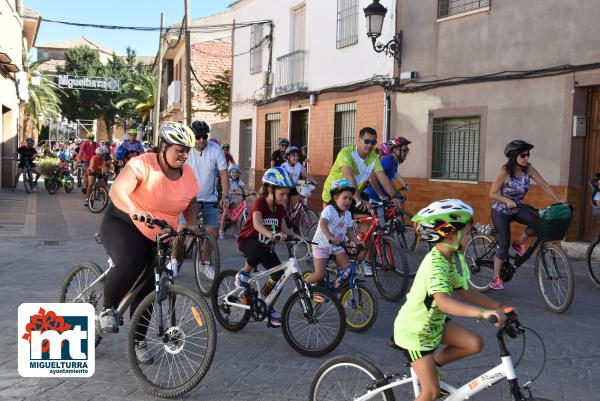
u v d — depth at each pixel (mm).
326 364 3641
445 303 3160
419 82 13180
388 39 14000
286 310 5516
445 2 12633
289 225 6152
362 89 14945
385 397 3408
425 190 13000
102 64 67688
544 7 10516
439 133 12773
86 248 10617
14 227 12750
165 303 4551
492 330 6188
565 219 6816
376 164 8383
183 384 4371
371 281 8234
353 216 7777
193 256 8109
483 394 4582
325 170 16688
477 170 11875
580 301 7488
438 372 3422
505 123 11211
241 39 22828
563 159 10219
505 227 7395
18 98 24281
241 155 23188
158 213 4762
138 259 4652
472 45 11906
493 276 7570
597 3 9695
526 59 10844
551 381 4898
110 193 4559
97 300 5109
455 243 3303
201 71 31578
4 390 4453
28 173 21156
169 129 4547
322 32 16906
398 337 3393
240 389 4629
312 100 17094
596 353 5570
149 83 50031
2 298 7023
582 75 9898
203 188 7793
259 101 21016
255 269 5914
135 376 4508
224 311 6121
